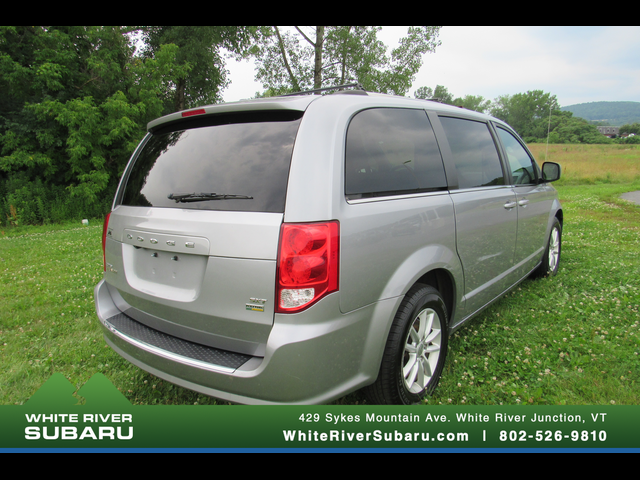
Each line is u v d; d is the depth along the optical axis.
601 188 18.59
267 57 15.56
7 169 13.41
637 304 3.76
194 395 2.68
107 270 2.64
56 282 5.16
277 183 1.85
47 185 14.35
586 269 4.98
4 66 12.79
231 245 1.83
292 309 1.74
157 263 2.19
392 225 2.11
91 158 13.76
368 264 1.96
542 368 2.82
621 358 2.88
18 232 11.89
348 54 14.59
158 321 2.23
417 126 2.58
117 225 2.48
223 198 1.95
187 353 2.00
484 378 2.75
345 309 1.87
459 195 2.73
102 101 14.41
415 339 2.39
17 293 4.73
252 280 1.79
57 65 13.18
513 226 3.48
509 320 3.57
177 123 2.48
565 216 9.98
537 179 4.22
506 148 3.67
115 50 14.81
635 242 6.57
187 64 16.03
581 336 3.21
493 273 3.25
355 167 2.04
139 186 2.45
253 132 2.07
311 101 2.06
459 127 3.04
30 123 13.65
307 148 1.88
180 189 2.16
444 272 2.62
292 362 1.74
